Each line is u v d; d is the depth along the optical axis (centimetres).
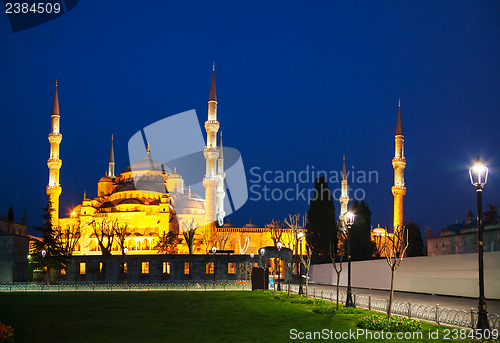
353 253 9794
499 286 4291
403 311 3328
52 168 15075
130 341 2270
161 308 3875
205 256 9025
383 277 6322
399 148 13988
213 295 5441
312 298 4575
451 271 4966
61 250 9456
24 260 9875
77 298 5162
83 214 14962
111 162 19188
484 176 2267
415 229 10981
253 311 3547
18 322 3008
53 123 15400
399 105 14412
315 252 9625
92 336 2427
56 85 15762
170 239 13100
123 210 14738
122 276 8981
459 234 10156
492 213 10200
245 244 14962
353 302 3909
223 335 2411
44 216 9844
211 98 14638
